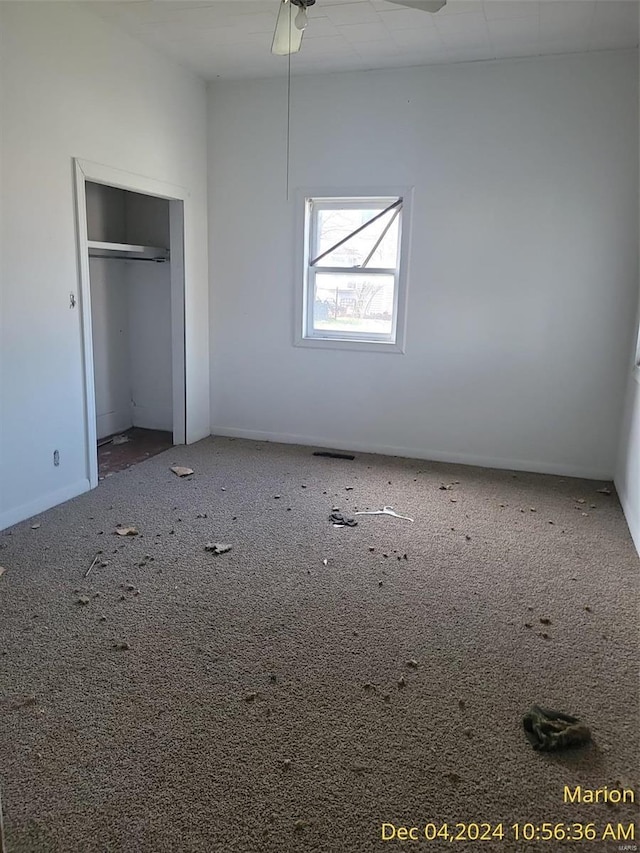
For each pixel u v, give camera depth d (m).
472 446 4.95
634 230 4.30
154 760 1.88
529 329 4.64
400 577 3.06
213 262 5.35
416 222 4.75
